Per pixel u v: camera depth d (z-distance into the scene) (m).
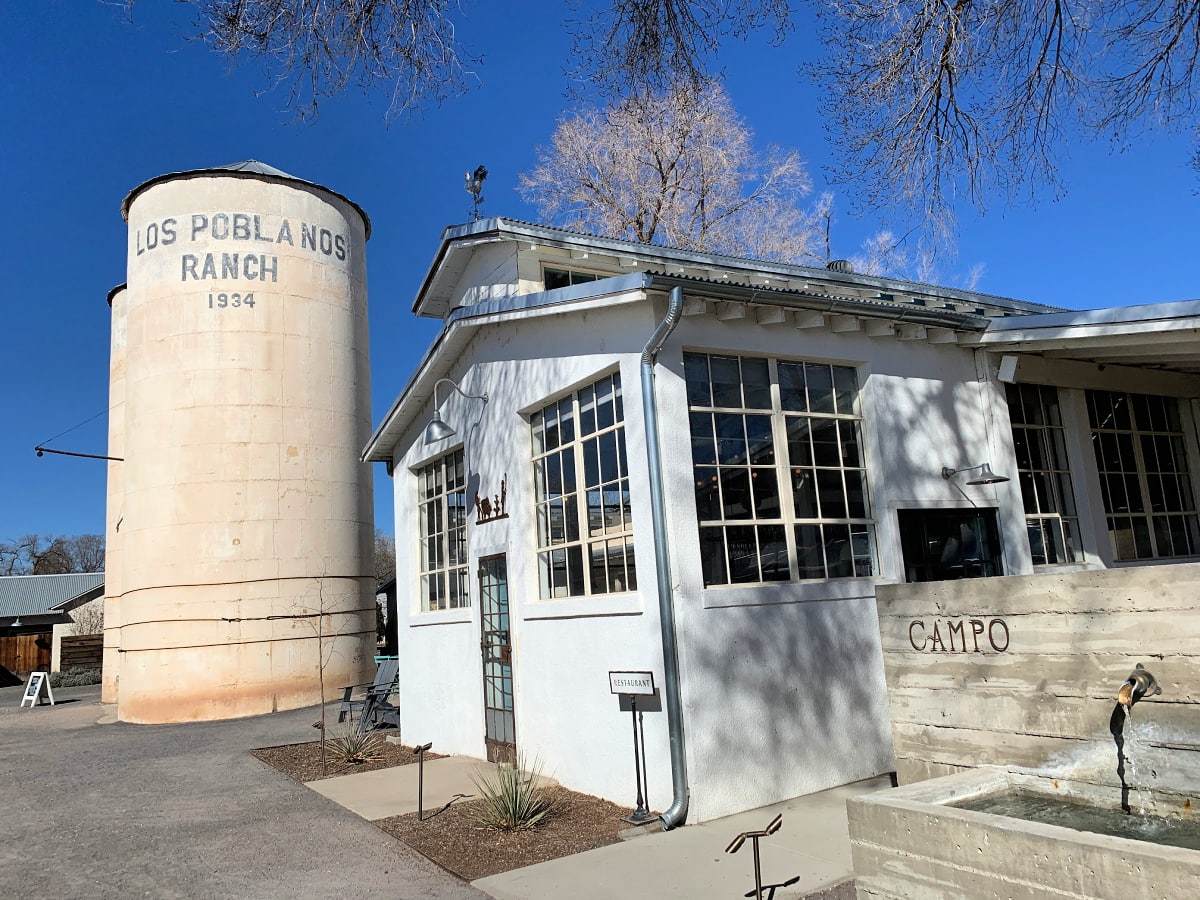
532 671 8.31
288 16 6.22
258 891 5.43
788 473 7.54
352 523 18.66
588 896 5.00
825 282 10.80
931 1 7.40
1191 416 10.86
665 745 6.48
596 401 7.71
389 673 13.51
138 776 9.98
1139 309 7.49
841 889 4.86
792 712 6.89
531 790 6.91
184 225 17.88
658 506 6.60
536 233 10.19
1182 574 3.77
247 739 12.94
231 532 16.97
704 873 5.23
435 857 5.95
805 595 7.16
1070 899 3.06
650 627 6.66
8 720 18.27
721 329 7.30
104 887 5.66
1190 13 7.35
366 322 20.27
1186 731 3.71
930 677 4.89
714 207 22.95
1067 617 4.21
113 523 21.70
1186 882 2.74
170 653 16.42
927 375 8.54
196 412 17.20
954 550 8.35
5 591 41.06
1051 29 7.57
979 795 4.20
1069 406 9.65
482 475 9.56
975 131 7.97
